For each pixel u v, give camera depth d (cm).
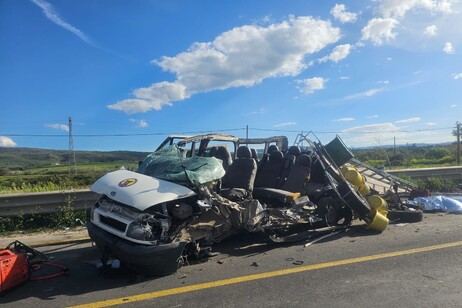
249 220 655
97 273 563
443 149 3447
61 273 560
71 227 904
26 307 439
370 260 601
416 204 1050
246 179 759
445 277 517
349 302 438
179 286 498
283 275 535
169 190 554
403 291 470
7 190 1167
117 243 523
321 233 787
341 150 925
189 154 819
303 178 829
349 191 825
